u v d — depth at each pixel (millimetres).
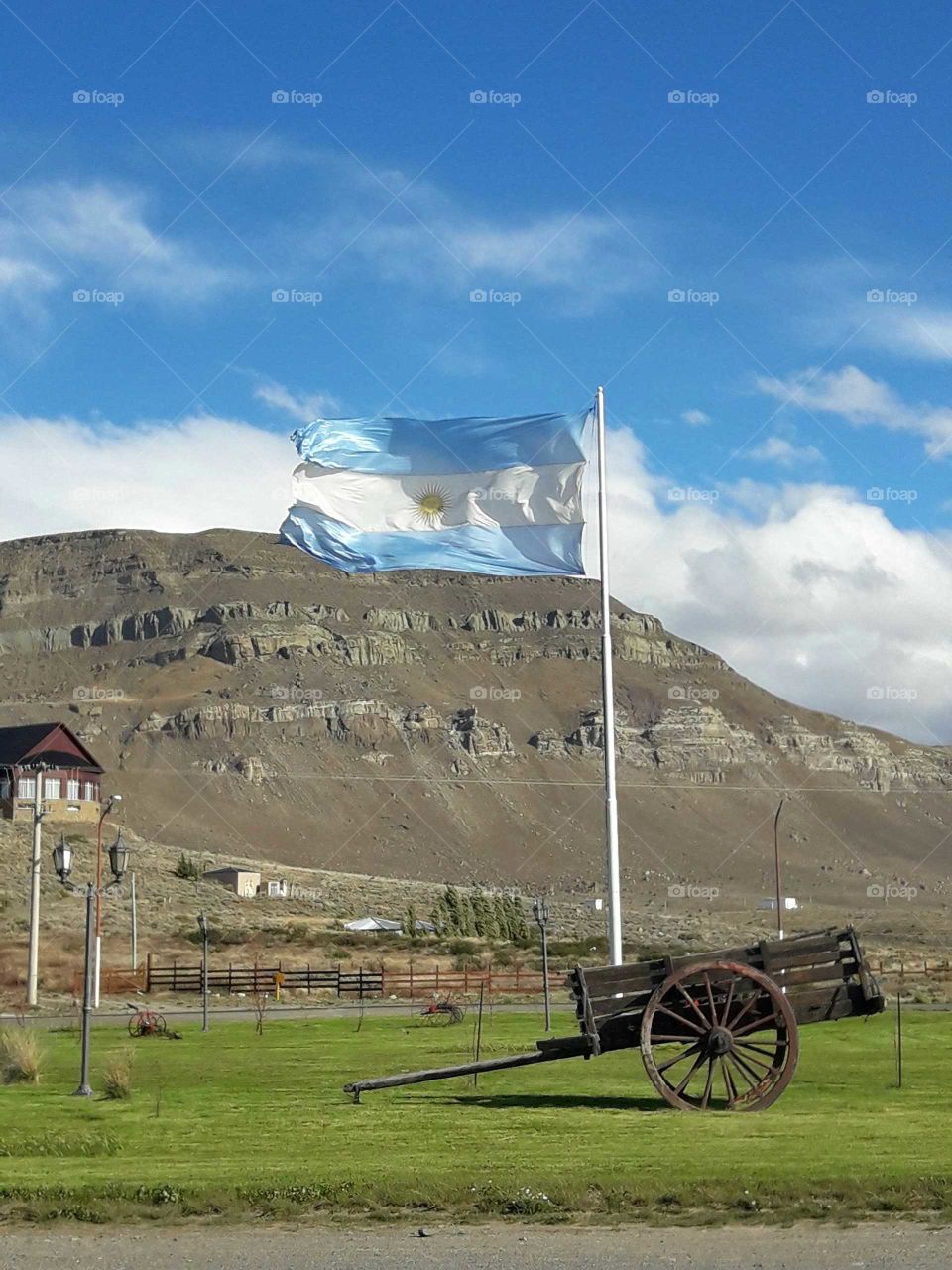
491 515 24875
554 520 24734
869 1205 13359
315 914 115375
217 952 79250
